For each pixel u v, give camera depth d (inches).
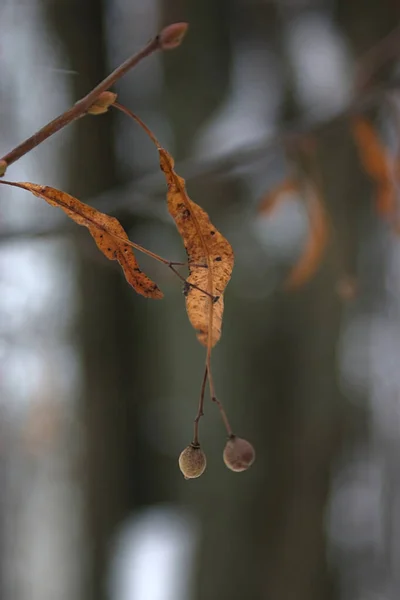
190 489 66.7
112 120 63.3
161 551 66.0
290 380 62.9
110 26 63.2
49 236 34.4
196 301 23.0
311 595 65.0
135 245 23.0
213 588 64.7
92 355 63.7
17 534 65.9
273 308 61.6
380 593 72.1
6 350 53.9
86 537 65.9
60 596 65.7
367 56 36.9
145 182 37.0
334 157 56.7
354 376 67.3
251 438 63.7
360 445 69.6
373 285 65.5
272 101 60.9
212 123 60.9
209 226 23.1
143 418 68.8
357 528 72.2
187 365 65.5
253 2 62.5
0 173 22.0
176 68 61.9
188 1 61.6
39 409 61.5
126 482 67.9
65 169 59.1
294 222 58.5
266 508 64.2
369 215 60.9
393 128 41.8
